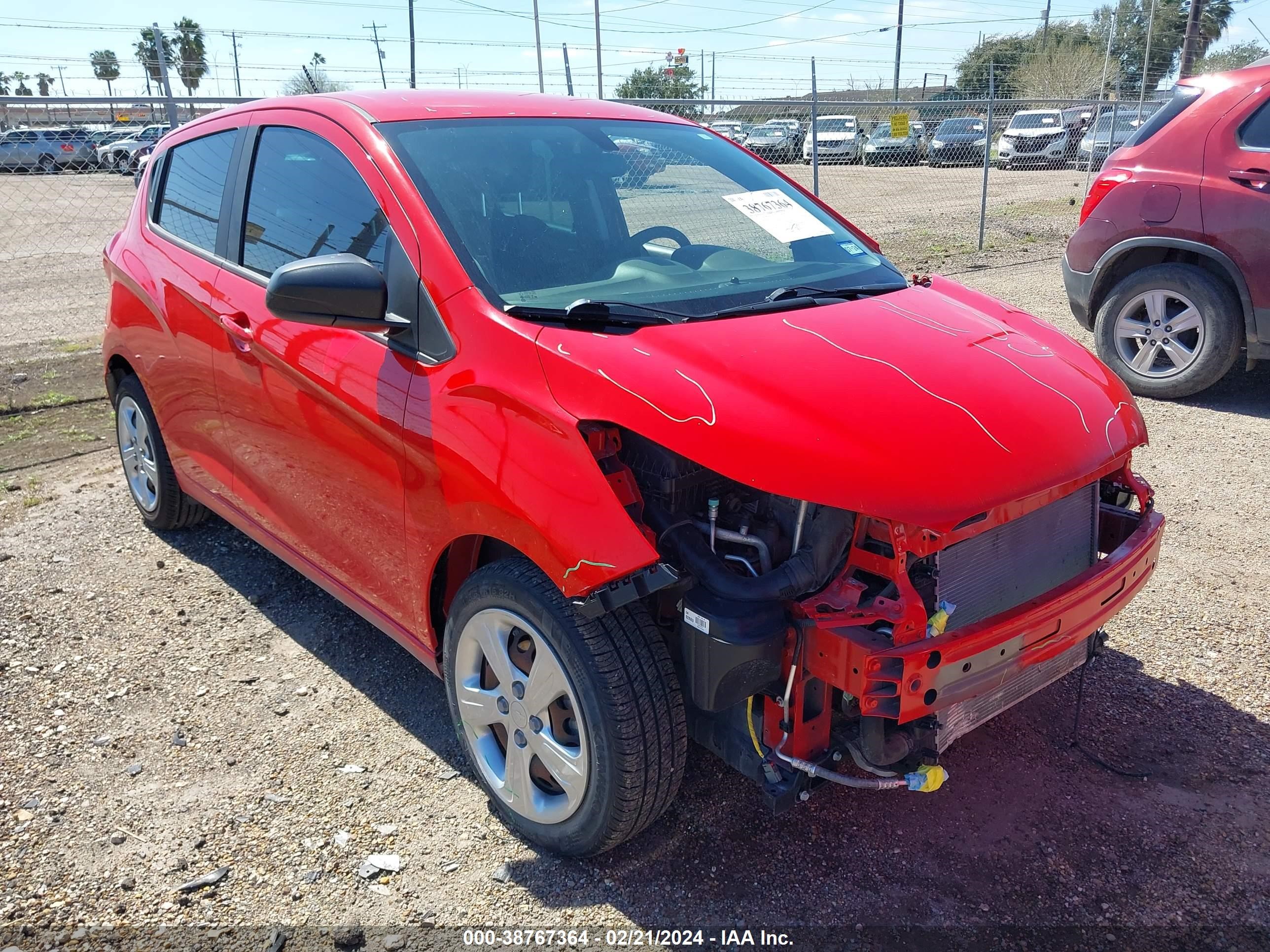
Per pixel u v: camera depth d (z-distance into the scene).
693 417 2.23
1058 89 37.56
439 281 2.67
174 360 3.84
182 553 4.45
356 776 2.95
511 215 2.90
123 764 3.00
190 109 12.07
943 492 2.16
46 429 6.26
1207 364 6.09
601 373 2.32
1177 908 2.45
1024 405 2.46
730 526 2.41
